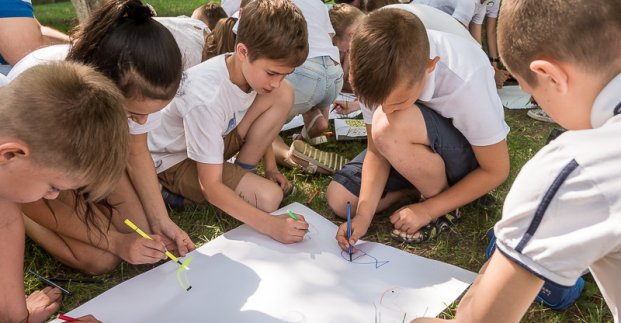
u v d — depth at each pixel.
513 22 0.98
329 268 1.64
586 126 0.97
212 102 1.80
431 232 1.82
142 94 1.42
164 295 1.52
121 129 1.16
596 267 1.03
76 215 1.61
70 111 1.06
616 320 1.06
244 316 1.45
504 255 0.99
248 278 1.59
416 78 1.54
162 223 1.78
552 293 1.44
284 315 1.45
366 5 3.19
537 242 0.94
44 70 1.10
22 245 1.35
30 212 1.56
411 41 1.50
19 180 1.12
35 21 2.33
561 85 0.94
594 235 0.88
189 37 2.46
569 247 0.90
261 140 2.12
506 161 1.79
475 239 1.83
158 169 2.03
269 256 1.70
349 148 2.55
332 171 2.27
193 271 1.63
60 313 1.51
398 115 1.73
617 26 0.88
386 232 1.89
